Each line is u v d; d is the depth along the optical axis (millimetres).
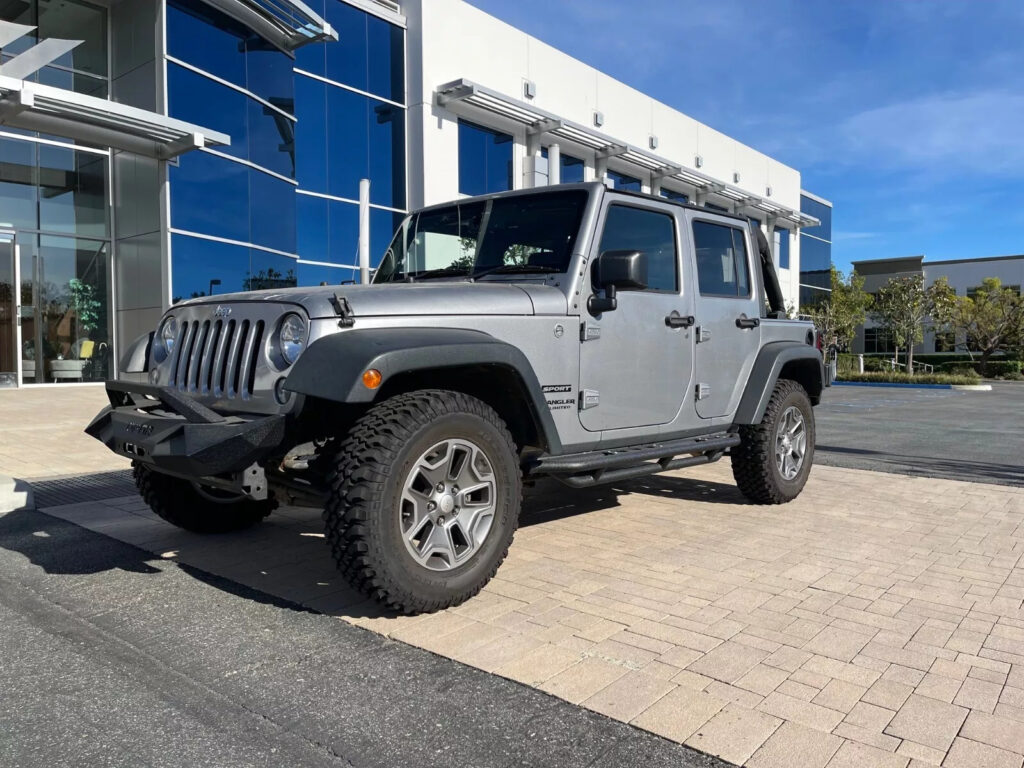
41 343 15469
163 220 14023
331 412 3514
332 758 2281
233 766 2238
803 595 3713
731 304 5254
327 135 17438
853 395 21984
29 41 14688
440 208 4902
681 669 2873
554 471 3918
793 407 5789
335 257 17750
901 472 7449
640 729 2441
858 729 2443
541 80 21125
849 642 3143
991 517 5410
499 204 4605
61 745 2355
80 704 2621
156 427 3383
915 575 4051
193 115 14211
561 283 4059
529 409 3729
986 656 3016
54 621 3391
